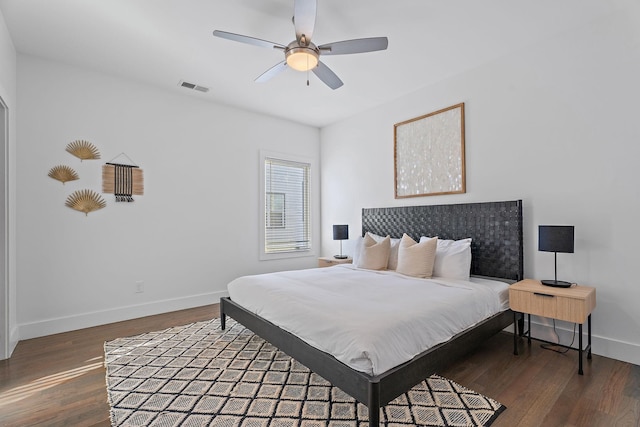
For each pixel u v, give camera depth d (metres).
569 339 2.68
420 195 3.83
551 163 2.79
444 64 3.23
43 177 3.02
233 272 4.34
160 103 3.74
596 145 2.55
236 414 1.76
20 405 1.87
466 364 2.38
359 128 4.65
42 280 3.00
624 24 2.41
